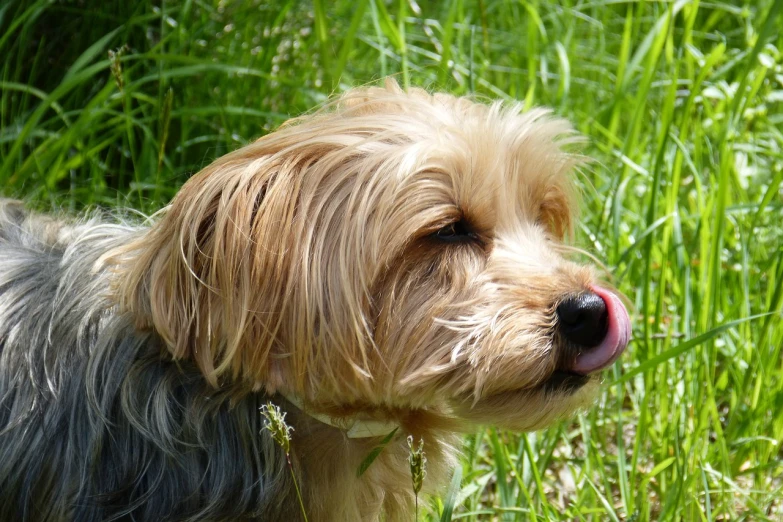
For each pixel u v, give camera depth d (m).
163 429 0.72
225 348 0.70
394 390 0.71
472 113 0.74
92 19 1.02
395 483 0.76
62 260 0.76
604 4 1.19
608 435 0.89
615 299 0.71
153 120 0.97
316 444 0.74
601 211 0.94
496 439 0.80
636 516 0.79
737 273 0.93
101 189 0.94
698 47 1.22
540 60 1.12
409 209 0.70
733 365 0.88
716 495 0.82
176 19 1.05
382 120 0.71
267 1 1.08
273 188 0.69
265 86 1.03
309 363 0.70
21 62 1.00
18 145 0.90
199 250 0.69
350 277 0.69
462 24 1.07
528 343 0.69
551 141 0.76
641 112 0.99
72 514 0.73
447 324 0.70
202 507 0.73
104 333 0.73
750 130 1.06
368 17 1.11
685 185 1.01
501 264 0.71
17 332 0.75
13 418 0.73
